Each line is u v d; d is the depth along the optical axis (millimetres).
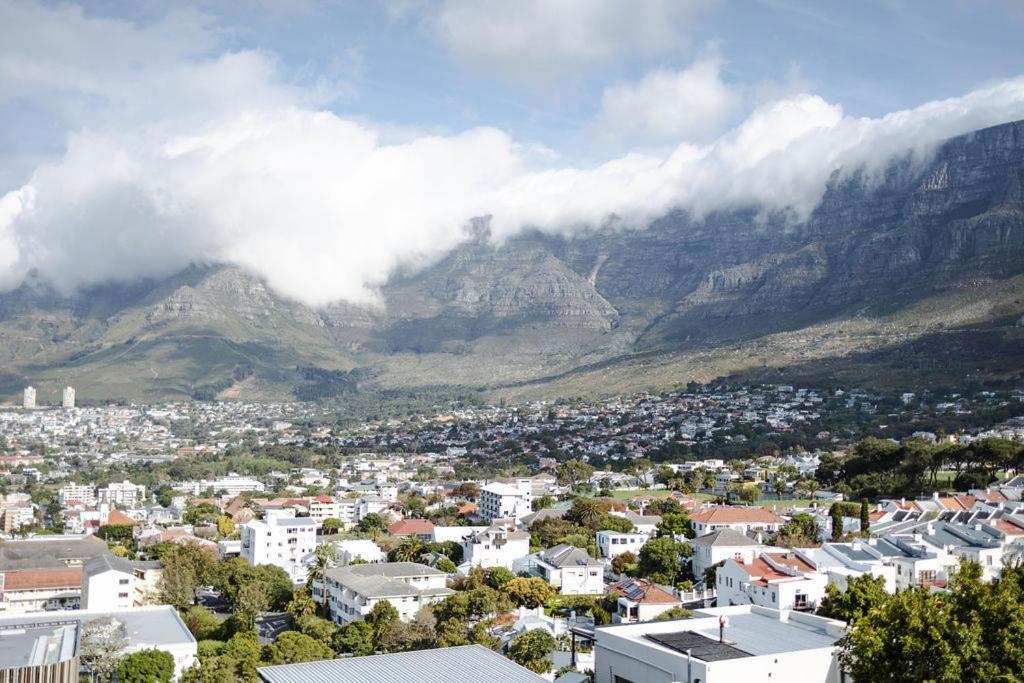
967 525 170125
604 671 90812
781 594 131500
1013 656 74062
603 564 194875
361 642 150750
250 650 142625
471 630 151000
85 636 137250
